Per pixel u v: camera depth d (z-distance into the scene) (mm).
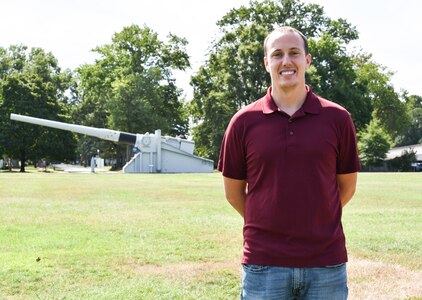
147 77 79062
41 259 9500
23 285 7863
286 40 4062
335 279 3941
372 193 24484
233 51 75812
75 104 104750
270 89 4207
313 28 83062
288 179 3934
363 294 7445
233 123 4207
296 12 82250
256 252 3986
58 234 12250
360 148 71438
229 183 4332
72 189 27438
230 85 73000
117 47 83812
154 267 9039
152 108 77312
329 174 4004
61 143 71938
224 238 11766
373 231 12719
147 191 25969
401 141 141875
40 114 70812
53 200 21016
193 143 59812
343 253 4016
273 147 3961
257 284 3961
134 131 75000
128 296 7301
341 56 80062
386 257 9812
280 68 4051
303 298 3996
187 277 8367
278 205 3941
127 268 8945
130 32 83312
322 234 3928
